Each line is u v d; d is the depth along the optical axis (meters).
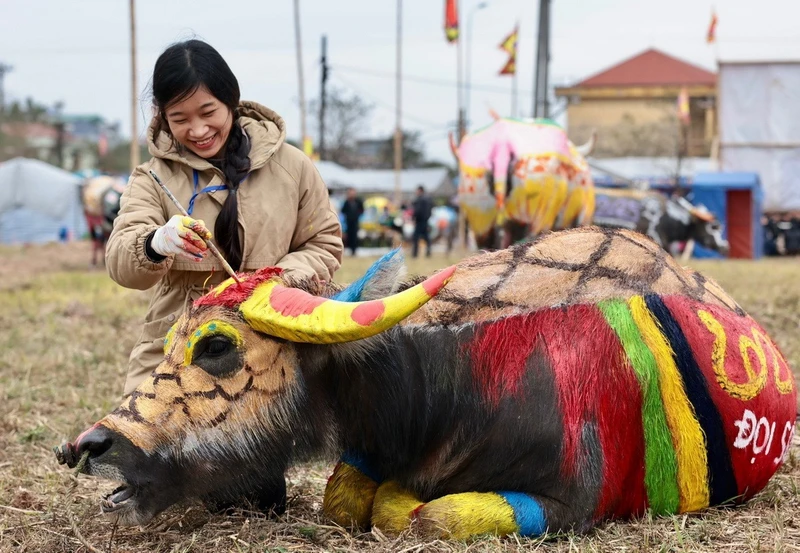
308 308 3.12
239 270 3.68
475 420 3.39
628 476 3.44
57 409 5.79
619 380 3.41
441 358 3.43
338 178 34.94
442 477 3.48
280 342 3.25
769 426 3.80
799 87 29.14
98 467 3.04
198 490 3.21
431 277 3.16
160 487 3.13
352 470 3.65
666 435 3.50
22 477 4.41
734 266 18.08
